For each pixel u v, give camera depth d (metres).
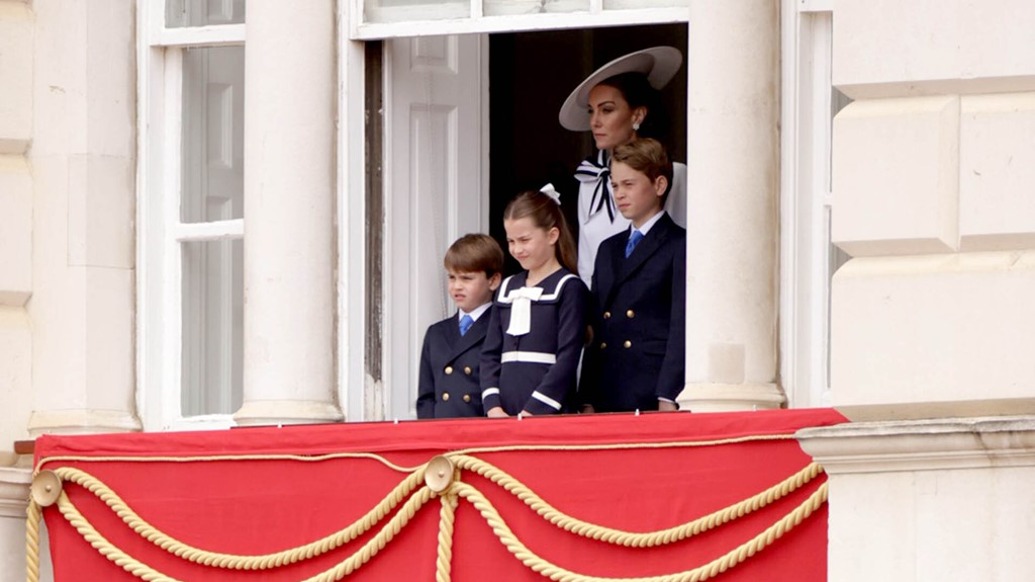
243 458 34.16
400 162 37.62
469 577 32.69
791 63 33.84
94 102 38.00
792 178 33.75
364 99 37.28
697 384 33.41
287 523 33.81
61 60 38.03
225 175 38.53
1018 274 29.91
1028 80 30.11
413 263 37.78
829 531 30.22
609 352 35.41
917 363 30.23
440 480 32.62
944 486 29.61
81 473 35.34
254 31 36.72
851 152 30.80
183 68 38.81
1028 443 29.00
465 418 34.16
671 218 35.75
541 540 32.25
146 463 34.91
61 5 38.06
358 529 33.19
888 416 30.47
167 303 38.56
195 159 38.72
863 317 30.56
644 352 35.19
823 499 30.66
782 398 33.50
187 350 38.47
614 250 35.75
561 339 35.03
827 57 33.91
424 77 38.03
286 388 36.28
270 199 36.47
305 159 36.53
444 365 36.53
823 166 33.88
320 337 36.50
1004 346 29.86
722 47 33.59
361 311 37.06
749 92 33.56
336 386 36.72
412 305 37.75
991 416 29.88
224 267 38.41
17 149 38.06
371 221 37.31
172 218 38.62
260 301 36.47
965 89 30.41
